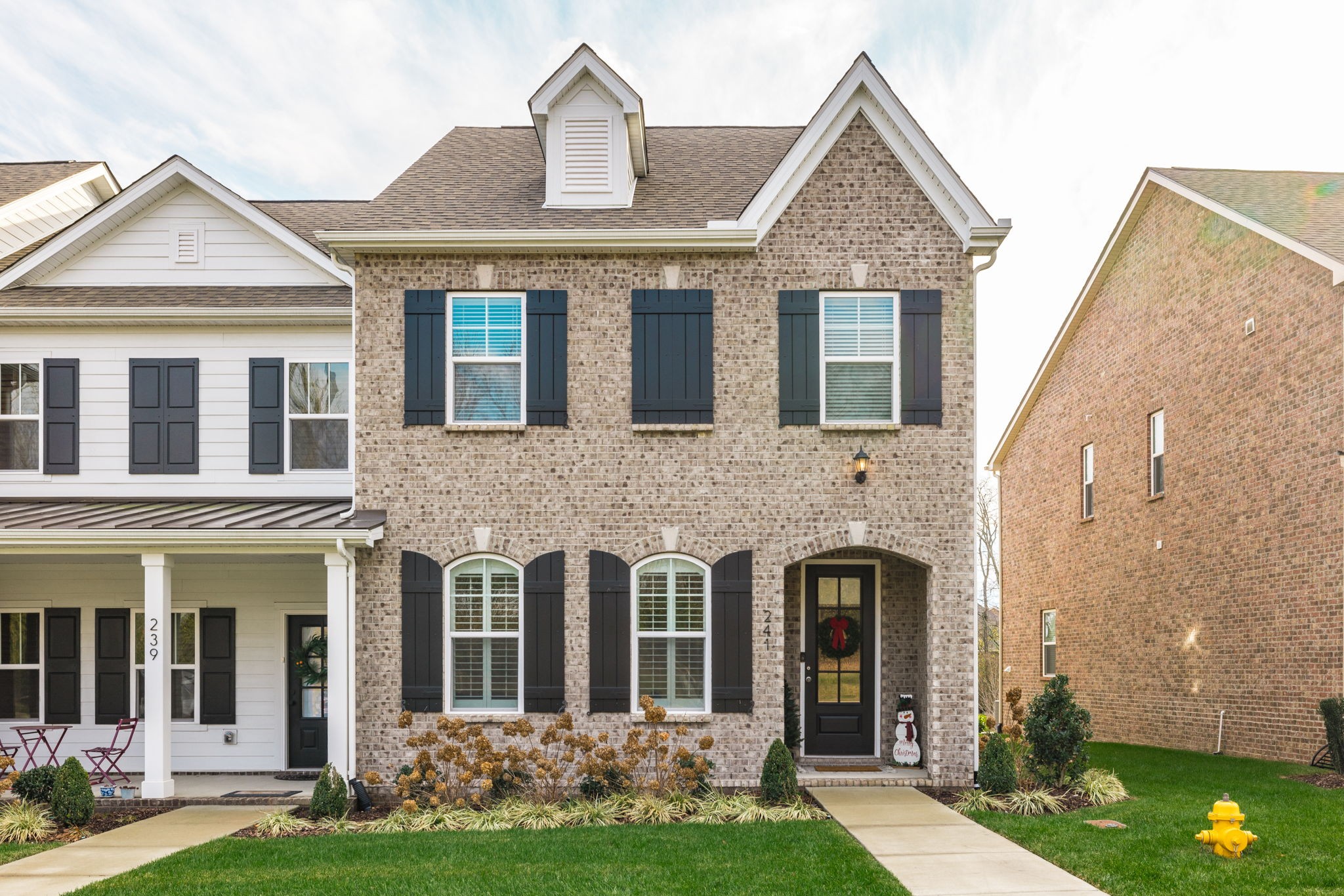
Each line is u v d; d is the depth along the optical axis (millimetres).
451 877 7504
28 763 13000
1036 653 22266
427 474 11883
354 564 11562
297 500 13312
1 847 8984
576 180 12766
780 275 12008
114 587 13367
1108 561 18859
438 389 11961
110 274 14102
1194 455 15852
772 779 10453
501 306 12133
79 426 13469
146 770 11000
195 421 13484
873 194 12055
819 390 11898
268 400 13469
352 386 12109
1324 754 12320
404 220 12219
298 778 12688
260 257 14133
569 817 9859
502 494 11852
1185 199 16266
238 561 13062
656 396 11875
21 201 15250
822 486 11812
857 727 12812
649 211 12602
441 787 10430
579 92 12852
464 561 11867
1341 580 12312
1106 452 19062
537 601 11727
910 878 7438
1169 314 16719
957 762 11469
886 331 12031
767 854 8141
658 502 11828
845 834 8945
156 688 11055
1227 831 7805
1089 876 7336
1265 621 13875
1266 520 13891
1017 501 23719
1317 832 8508
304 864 8023
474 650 11852
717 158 14602
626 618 11680
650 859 8031
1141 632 17516
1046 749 10875
